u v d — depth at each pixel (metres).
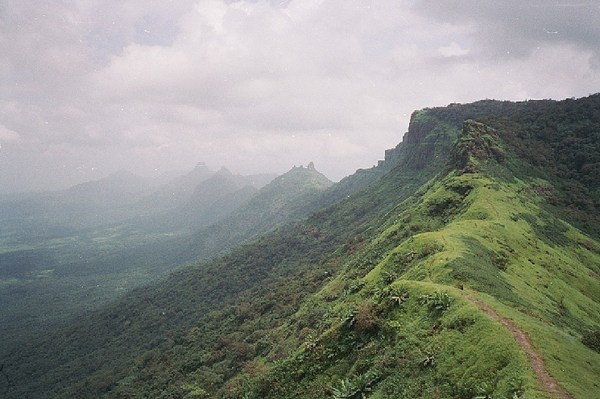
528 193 99.81
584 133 138.88
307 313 81.50
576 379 26.09
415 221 88.06
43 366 161.00
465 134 121.50
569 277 64.38
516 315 34.75
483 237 64.19
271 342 83.00
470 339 31.47
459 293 38.16
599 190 111.50
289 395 40.66
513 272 55.50
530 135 140.00
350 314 43.66
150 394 96.31
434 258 51.66
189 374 95.38
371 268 79.56
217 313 135.00
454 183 95.50
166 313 172.75
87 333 183.38
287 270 162.25
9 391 145.75
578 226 93.38
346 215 199.38
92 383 120.38
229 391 69.69
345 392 34.94
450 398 28.23
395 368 34.16
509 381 25.78
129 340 160.38
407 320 38.31
